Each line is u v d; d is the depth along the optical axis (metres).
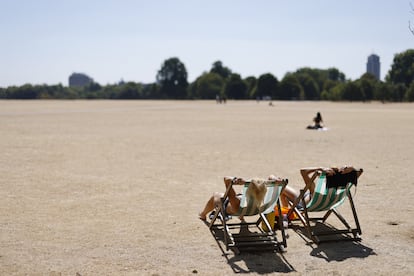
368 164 15.09
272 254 6.96
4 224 8.29
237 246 7.00
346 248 7.20
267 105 85.50
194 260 6.68
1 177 12.64
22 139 22.38
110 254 6.87
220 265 6.50
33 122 34.53
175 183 12.07
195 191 11.16
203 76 172.62
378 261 6.65
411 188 11.32
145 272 6.21
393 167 14.45
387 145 20.53
